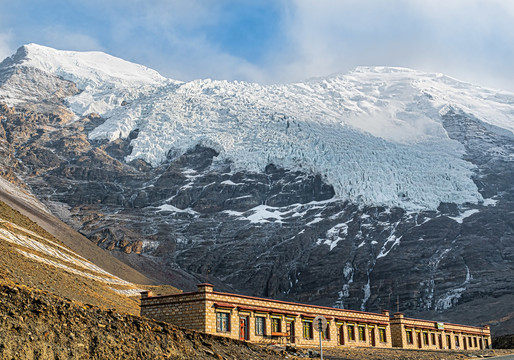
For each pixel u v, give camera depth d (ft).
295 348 150.82
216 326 151.33
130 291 340.59
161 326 104.53
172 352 96.68
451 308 552.82
